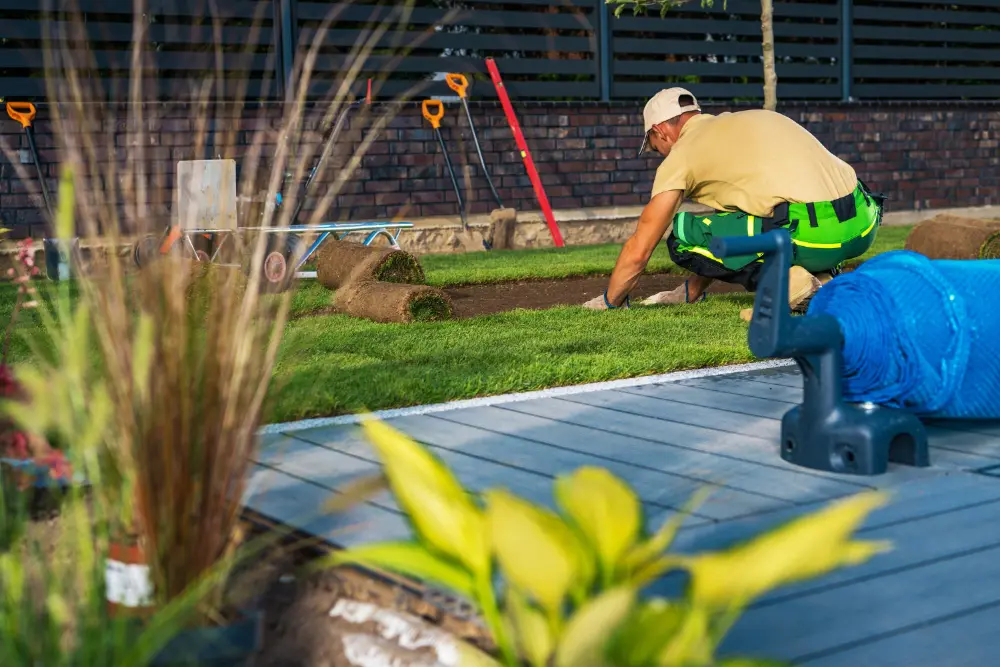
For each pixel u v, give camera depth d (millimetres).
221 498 1823
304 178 5258
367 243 6918
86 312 1770
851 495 2715
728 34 11180
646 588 2094
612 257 8672
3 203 8242
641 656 1135
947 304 3174
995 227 7070
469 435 3354
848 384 3170
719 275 5512
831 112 11656
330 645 1915
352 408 3656
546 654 1209
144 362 1713
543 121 10305
